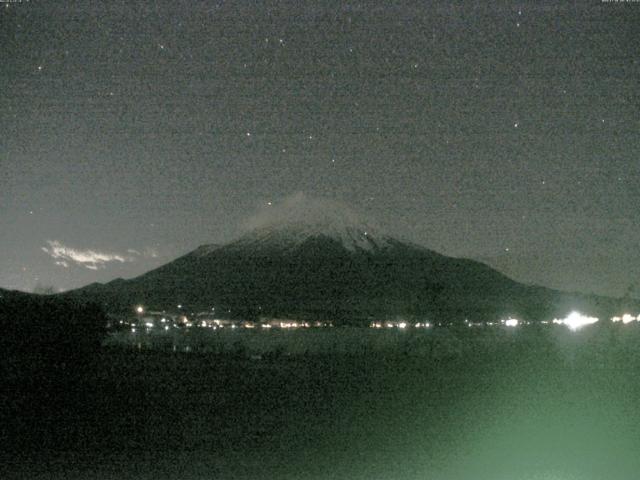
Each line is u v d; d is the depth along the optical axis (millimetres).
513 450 13250
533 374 25422
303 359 31891
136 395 18672
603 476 11188
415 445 13781
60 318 18172
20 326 17422
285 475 11531
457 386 22391
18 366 17359
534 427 15586
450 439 14344
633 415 17094
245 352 36500
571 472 11453
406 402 19312
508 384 22891
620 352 31922
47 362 17797
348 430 15367
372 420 16594
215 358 31922
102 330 19516
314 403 19125
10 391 16922
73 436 14141
